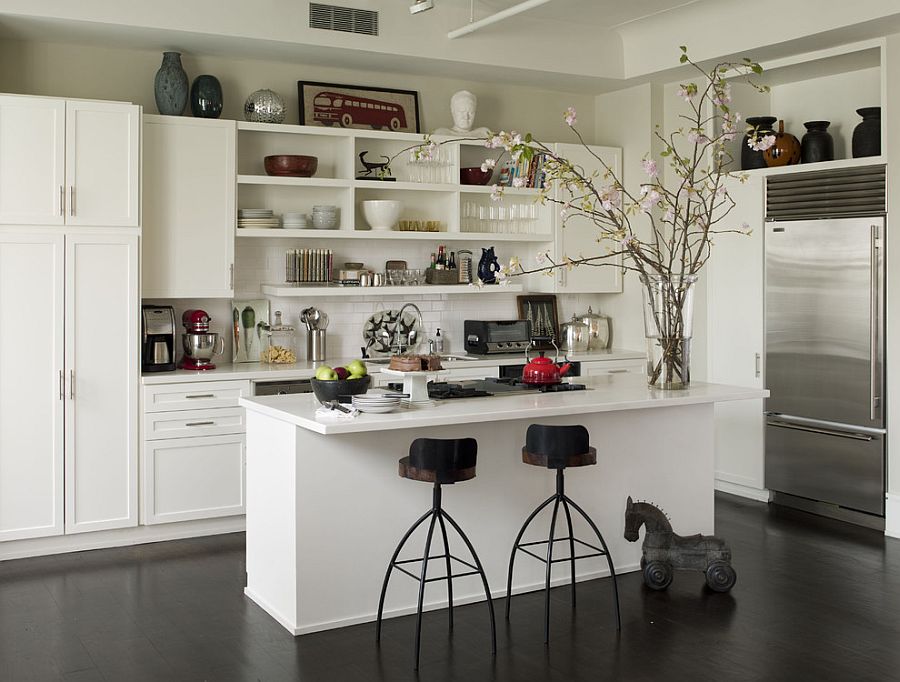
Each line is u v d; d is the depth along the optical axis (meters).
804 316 6.46
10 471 5.37
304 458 4.21
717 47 6.54
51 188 5.36
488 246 7.53
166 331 5.99
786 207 6.56
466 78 7.25
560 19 6.86
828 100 6.90
